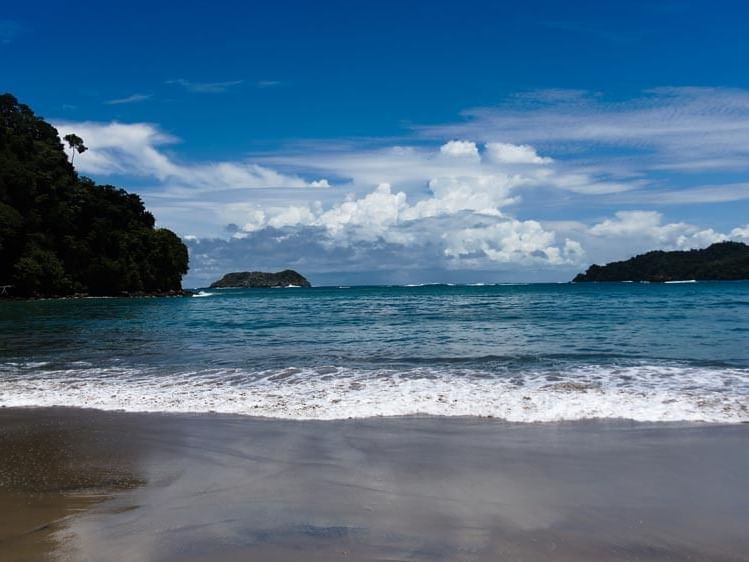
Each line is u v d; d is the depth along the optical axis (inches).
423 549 182.7
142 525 203.2
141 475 261.4
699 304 1770.4
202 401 421.4
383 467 268.4
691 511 212.4
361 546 184.9
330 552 180.7
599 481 245.3
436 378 487.8
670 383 449.1
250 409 394.3
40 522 206.2
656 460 273.1
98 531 197.9
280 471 265.4
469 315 1346.0
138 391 462.0
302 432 334.0
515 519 206.5
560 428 334.3
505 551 180.9
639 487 237.8
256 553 180.2
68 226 4020.7
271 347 746.8
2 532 197.3
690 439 307.7
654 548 182.9
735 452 283.4
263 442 314.3
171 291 4490.7
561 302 2111.2
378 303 2369.6
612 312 1370.6
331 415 373.1
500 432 327.6
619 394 412.5
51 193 4008.4
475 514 211.3
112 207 4313.5
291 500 227.8
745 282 7096.5
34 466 275.3
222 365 589.9
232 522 205.6
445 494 232.4
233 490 240.5
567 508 216.1
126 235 4296.3
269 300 3211.1
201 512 215.6
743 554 178.7
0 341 861.2
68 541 189.6
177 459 285.4
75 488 243.9
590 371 507.5
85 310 2059.5
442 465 269.6
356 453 291.4
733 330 852.6
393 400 408.2
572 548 182.9
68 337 921.5
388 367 553.6
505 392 424.8
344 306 2128.4
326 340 826.8
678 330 868.6
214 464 277.1
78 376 534.9
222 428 346.6
